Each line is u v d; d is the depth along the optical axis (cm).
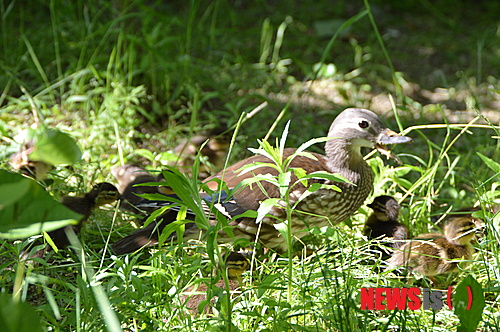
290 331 483
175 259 576
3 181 347
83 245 611
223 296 472
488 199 621
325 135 958
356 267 596
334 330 501
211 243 461
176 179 470
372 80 1173
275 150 514
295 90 1105
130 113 929
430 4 1527
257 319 491
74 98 921
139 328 498
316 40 1327
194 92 979
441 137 968
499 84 1155
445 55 1289
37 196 346
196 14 1380
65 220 344
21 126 905
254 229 656
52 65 1085
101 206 729
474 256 651
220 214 484
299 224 665
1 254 557
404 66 1241
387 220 675
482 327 505
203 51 1208
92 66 987
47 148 301
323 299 516
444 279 635
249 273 572
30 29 1193
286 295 549
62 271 595
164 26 1230
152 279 525
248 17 1416
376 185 761
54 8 1180
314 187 503
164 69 1030
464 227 617
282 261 621
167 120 988
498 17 1473
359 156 693
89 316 475
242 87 1093
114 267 563
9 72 1006
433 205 779
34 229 341
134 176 787
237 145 905
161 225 637
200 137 880
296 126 985
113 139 888
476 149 880
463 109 1067
